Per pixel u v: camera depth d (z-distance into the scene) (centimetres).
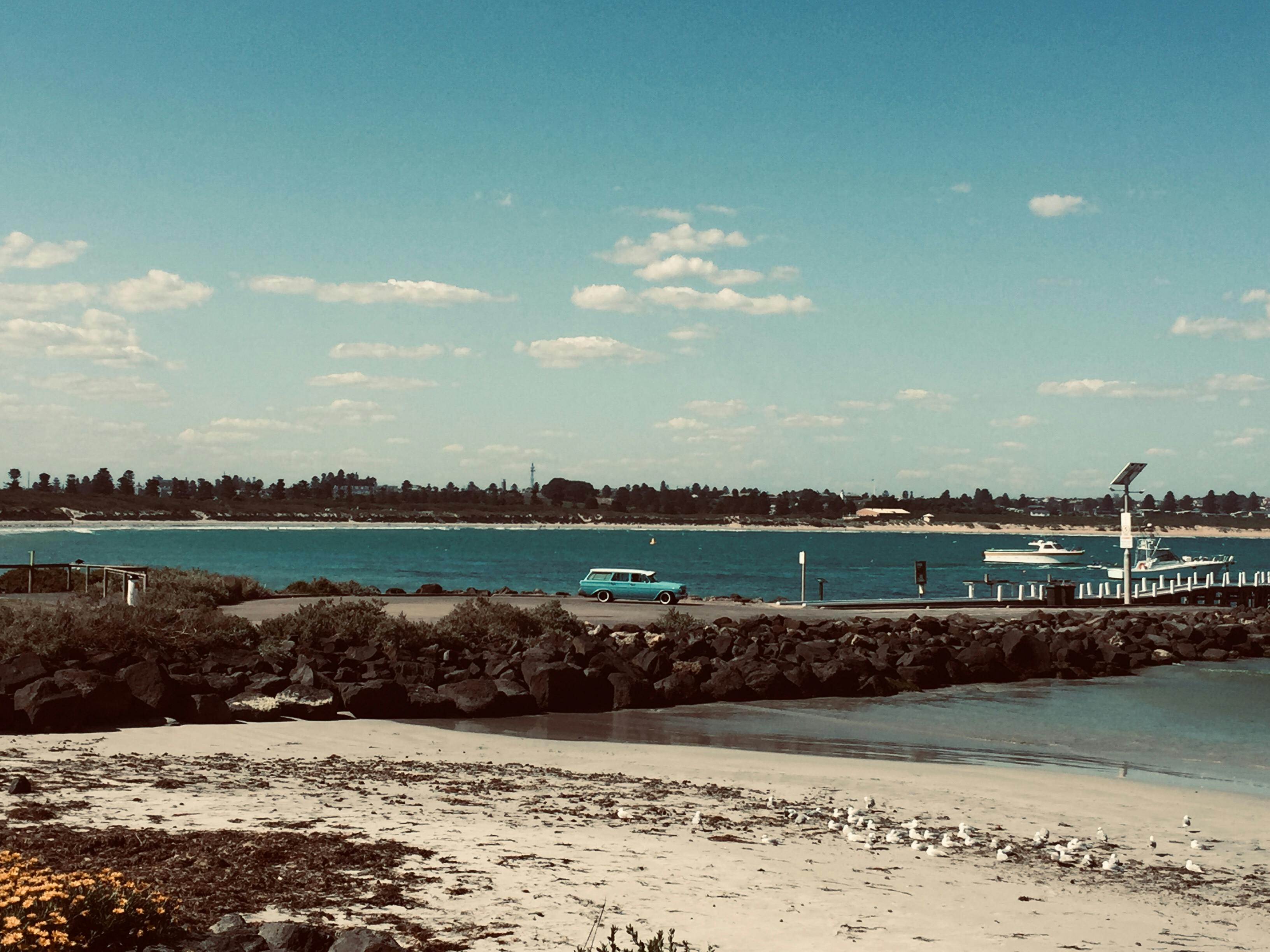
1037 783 1606
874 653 3278
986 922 866
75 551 13000
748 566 13175
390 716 2106
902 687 2898
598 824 1157
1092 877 1073
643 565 12988
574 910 805
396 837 1013
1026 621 4384
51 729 1655
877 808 1383
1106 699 2759
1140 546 10512
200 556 12975
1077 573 12756
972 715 2458
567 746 1841
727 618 3938
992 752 1962
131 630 2281
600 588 4959
